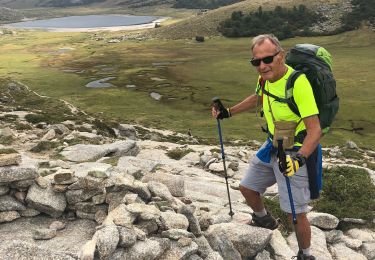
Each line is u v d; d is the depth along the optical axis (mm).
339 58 142750
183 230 6949
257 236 7848
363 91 95875
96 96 96562
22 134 19797
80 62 156250
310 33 199000
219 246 7535
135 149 18578
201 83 111688
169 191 9000
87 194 7738
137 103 89125
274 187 14594
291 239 9828
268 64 6180
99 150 15992
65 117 38250
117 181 7840
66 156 15289
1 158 7645
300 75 6098
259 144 47031
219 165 18172
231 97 94750
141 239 6414
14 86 72188
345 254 9930
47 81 116688
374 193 13641
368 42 178125
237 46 188250
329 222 11055
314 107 6020
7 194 7684
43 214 7766
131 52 182500
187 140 46938
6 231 7145
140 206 7066
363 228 11719
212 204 10469
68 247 6742
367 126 68062
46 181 7941
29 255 5492
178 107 85250
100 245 5926
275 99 6355
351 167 16234
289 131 6371
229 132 61938
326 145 54688
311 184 6617
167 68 136875
